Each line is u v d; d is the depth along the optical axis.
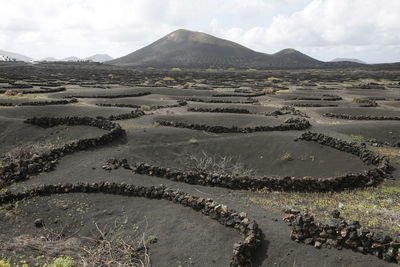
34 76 76.62
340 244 9.91
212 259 9.92
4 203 13.21
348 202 13.77
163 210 12.64
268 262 9.59
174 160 19.34
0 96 37.28
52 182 14.95
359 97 48.81
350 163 18.06
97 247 10.66
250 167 19.19
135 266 9.77
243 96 47.03
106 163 17.06
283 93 53.44
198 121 27.05
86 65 173.00
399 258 9.07
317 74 125.25
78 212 12.87
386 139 24.14
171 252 10.37
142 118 27.89
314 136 21.05
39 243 10.62
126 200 13.65
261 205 13.22
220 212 11.57
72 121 24.72
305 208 13.05
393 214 12.30
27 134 23.47
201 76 99.44
